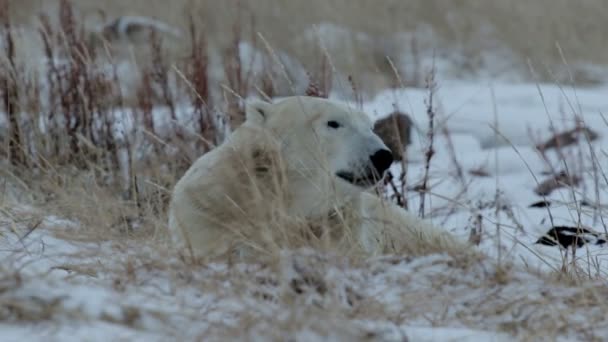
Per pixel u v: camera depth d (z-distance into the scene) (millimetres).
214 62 30969
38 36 25312
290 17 40562
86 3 39906
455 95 29484
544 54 39938
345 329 8461
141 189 18062
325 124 13039
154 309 8750
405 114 22531
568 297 10297
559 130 24578
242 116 17188
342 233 12820
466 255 10773
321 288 9742
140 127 20406
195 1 36312
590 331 9508
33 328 8266
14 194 17688
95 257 11750
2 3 21719
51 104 20734
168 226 14109
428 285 10312
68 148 20094
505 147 24562
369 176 12820
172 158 19203
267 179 12891
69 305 8586
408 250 11828
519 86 31188
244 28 37625
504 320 9734
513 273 10594
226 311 9109
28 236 12789
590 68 39375
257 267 10391
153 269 10445
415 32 42688
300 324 8430
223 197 12531
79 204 15289
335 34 39438
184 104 23641
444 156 22656
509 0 44594
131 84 25828
